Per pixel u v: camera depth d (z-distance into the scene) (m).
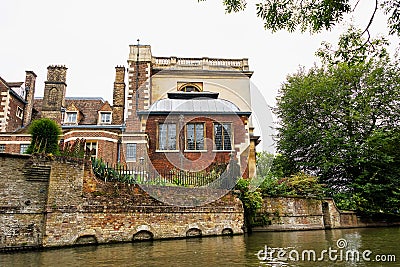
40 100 32.06
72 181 10.23
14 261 7.30
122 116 24.02
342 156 23.62
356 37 8.12
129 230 10.84
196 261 7.20
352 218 20.56
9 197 9.46
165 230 11.53
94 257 7.78
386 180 22.64
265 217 16.23
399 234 14.42
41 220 9.70
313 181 19.70
